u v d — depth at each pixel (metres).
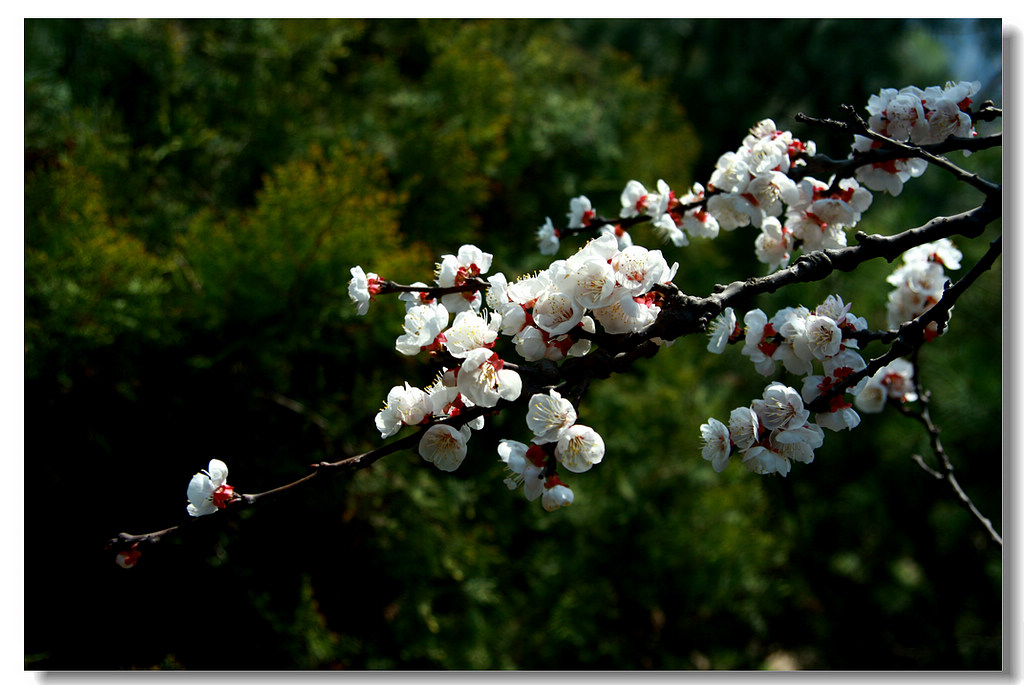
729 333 1.42
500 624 2.59
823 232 1.49
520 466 1.34
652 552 2.90
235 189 2.76
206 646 2.15
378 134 2.97
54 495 2.03
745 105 4.99
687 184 3.58
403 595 2.40
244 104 2.85
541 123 3.24
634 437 3.06
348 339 2.44
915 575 3.55
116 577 2.09
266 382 2.29
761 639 3.32
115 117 2.57
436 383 1.38
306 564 2.37
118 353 2.10
